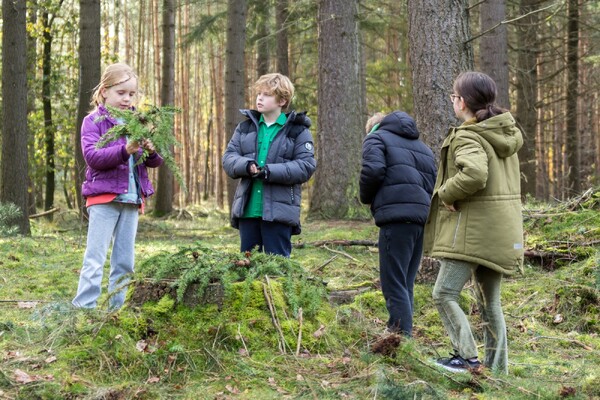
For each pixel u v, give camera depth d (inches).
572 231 291.0
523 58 687.1
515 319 216.4
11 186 389.1
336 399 127.5
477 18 764.0
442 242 150.5
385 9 781.9
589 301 217.6
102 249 177.2
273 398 127.1
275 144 183.9
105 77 179.3
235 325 147.5
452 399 133.5
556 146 1136.8
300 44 860.6
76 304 173.3
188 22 1153.4
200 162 1438.2
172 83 687.1
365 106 739.4
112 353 137.9
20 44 393.1
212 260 158.9
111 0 999.6
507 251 146.3
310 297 158.1
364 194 177.5
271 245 181.3
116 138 162.2
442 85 248.1
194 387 131.9
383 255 175.9
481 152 144.4
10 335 155.3
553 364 170.4
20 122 392.2
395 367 145.1
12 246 324.2
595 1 699.4
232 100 593.3
